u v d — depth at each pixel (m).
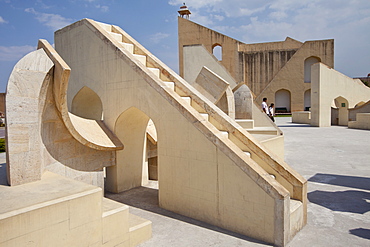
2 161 10.41
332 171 9.78
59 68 5.00
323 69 24.44
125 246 4.91
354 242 5.00
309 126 25.55
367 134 18.94
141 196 7.93
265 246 4.89
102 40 7.84
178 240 5.21
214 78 10.09
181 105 6.19
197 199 6.09
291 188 5.89
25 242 3.70
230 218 5.54
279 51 39.03
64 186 4.71
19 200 4.04
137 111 7.76
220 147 5.58
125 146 8.34
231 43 36.78
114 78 7.57
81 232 4.30
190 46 15.85
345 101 26.02
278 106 40.28
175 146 6.40
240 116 13.30
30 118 4.93
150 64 8.23
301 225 5.55
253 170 5.14
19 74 4.80
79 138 6.46
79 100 9.59
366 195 7.38
